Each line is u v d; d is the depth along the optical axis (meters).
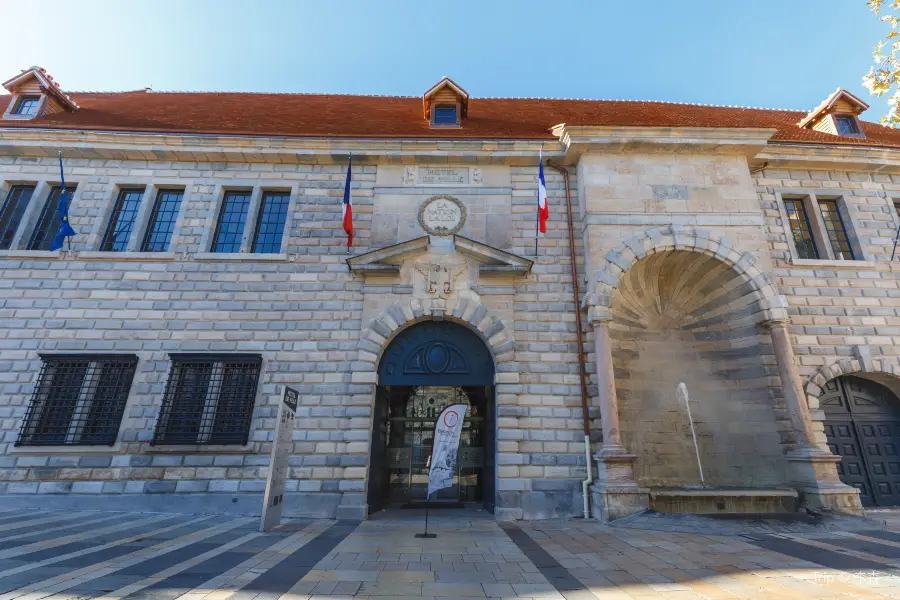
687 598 4.40
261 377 10.49
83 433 9.95
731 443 11.11
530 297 11.20
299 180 12.38
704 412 11.53
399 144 12.23
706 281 11.89
